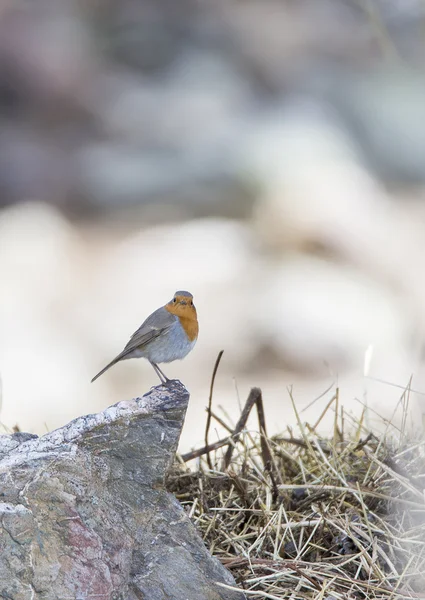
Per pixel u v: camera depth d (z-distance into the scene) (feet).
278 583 15.16
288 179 81.05
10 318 56.70
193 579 14.15
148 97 102.32
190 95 102.78
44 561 13.07
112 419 14.85
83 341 55.36
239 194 83.41
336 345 53.26
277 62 108.58
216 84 104.83
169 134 96.27
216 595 14.15
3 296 59.88
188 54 110.52
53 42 103.96
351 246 70.59
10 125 96.02
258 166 84.84
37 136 94.84
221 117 97.60
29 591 12.78
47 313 58.29
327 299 57.88
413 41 107.76
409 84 105.19
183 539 14.48
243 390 48.73
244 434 18.39
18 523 13.23
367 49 110.52
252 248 70.08
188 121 97.71
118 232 78.69
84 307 59.67
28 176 87.71
